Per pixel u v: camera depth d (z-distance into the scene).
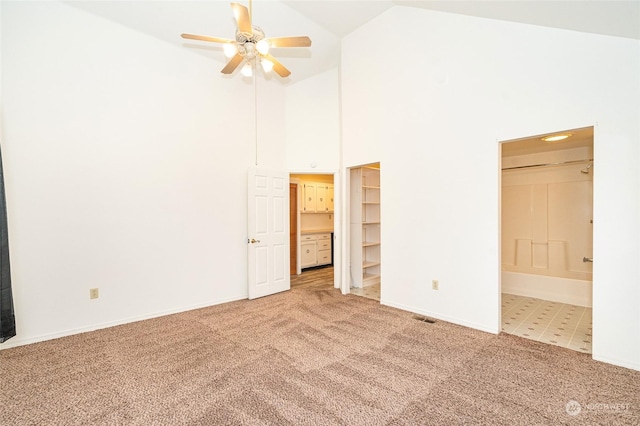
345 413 1.77
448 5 2.96
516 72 2.71
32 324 2.76
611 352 2.29
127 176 3.29
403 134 3.60
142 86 3.40
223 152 4.09
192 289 3.78
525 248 4.58
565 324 3.19
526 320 3.32
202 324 3.24
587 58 2.35
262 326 3.17
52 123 2.85
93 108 3.07
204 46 3.69
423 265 3.45
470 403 1.85
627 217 2.20
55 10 2.87
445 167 3.22
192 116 3.79
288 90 4.87
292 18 3.62
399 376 2.16
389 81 3.72
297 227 6.17
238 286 4.23
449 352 2.53
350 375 2.18
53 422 1.71
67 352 2.58
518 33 2.69
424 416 1.73
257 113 4.48
